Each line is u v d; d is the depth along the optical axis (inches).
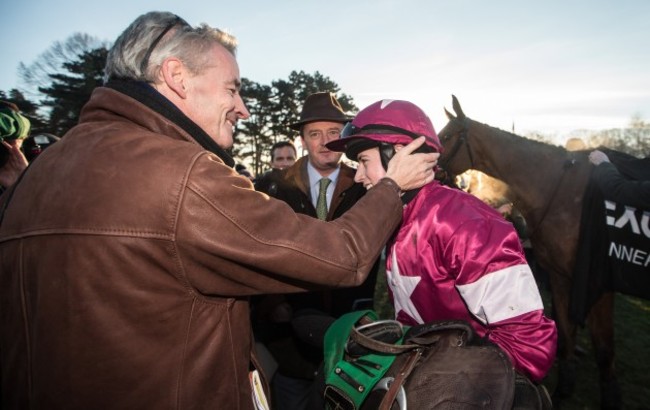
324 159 81.2
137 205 29.4
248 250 30.4
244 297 37.2
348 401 37.2
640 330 164.4
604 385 97.2
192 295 31.6
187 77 36.5
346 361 40.4
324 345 43.8
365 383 37.0
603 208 90.7
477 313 39.6
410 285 44.4
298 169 85.7
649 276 84.0
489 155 115.4
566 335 104.2
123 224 29.1
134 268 29.2
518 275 38.4
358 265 34.7
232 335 34.7
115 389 29.7
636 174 90.6
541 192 105.7
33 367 30.0
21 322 31.0
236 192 31.2
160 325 30.4
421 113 47.4
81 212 29.4
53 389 29.2
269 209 32.7
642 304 201.0
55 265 29.4
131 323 29.6
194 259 30.3
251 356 39.5
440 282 41.9
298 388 77.6
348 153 48.7
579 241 94.5
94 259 29.0
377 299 205.9
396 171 41.3
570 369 103.9
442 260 41.2
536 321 38.0
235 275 31.6
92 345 29.1
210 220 29.9
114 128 32.9
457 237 39.2
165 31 35.5
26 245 30.8
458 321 37.1
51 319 29.2
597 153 95.9
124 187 29.6
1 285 32.8
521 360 37.6
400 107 46.5
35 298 30.1
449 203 42.1
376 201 38.1
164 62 35.1
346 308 77.1
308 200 82.8
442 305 42.7
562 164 103.9
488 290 38.2
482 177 152.0
